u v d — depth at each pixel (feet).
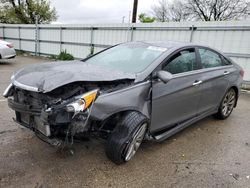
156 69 10.19
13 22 94.12
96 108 8.13
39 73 9.00
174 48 11.41
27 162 9.25
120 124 9.09
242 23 26.09
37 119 8.36
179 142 12.11
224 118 16.03
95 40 42.50
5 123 12.73
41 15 96.63
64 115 7.87
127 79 9.27
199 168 9.85
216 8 93.81
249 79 26.78
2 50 34.58
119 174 9.00
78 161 9.59
